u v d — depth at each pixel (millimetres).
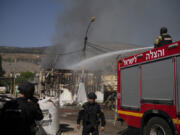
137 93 5738
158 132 4918
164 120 4684
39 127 5570
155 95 5023
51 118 6133
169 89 4598
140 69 5672
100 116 4703
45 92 12898
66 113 13172
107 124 9125
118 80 6789
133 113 5840
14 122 2867
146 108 5281
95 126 4543
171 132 4504
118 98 6723
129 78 6184
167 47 4754
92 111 4590
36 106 3164
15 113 2895
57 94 17297
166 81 4711
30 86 3146
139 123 5539
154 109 4980
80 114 4723
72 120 10305
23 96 3111
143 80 5520
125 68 6430
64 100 17906
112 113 13836
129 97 6117
